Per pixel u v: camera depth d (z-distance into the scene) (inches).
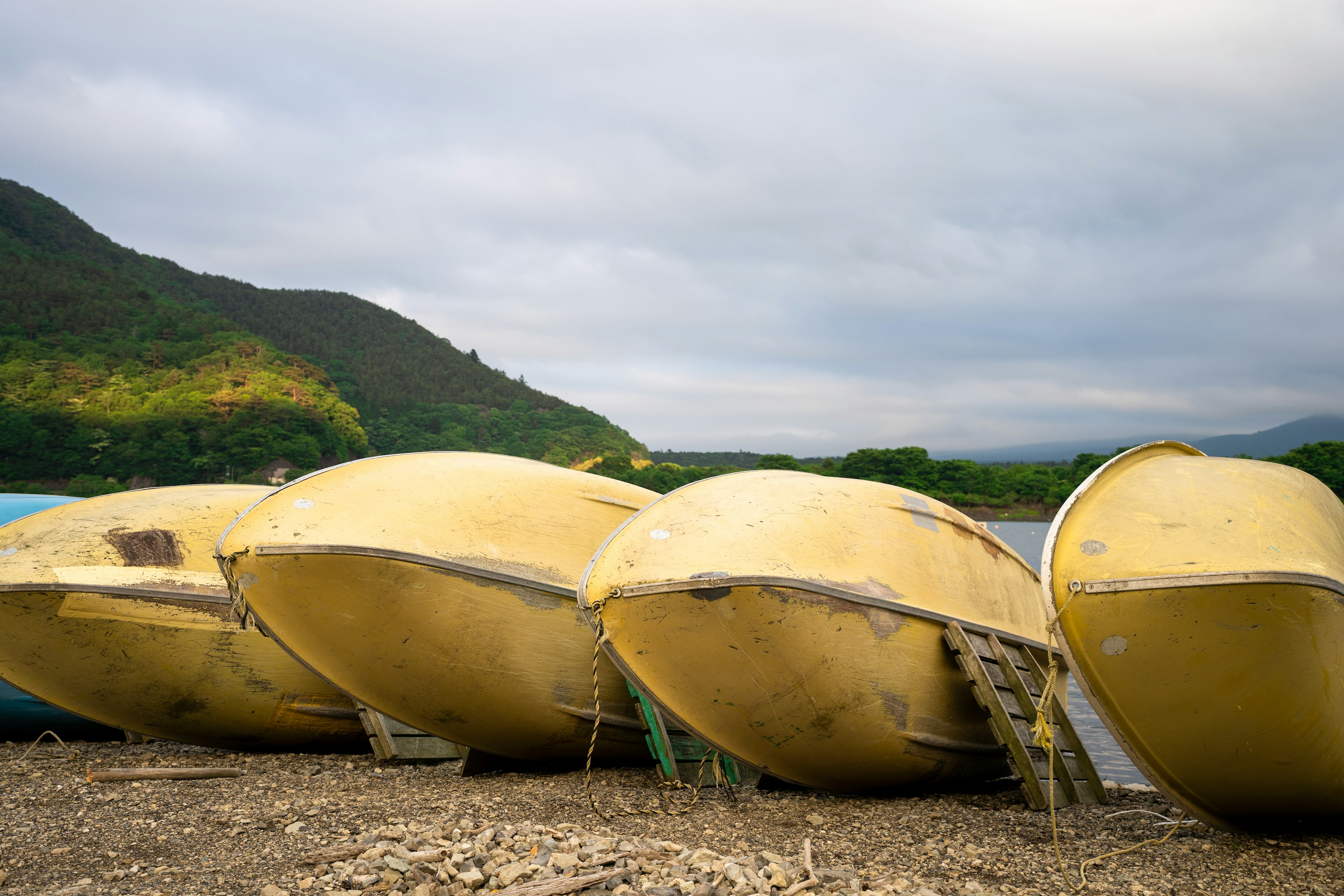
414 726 293.9
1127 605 194.2
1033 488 4128.9
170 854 201.3
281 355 6333.7
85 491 4318.4
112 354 5757.9
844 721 248.2
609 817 242.7
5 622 292.8
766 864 195.3
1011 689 266.2
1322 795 213.2
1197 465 226.4
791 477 282.7
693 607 233.0
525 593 281.6
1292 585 181.9
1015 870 198.5
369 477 284.5
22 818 228.4
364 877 181.3
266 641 316.5
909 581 259.6
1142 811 248.8
